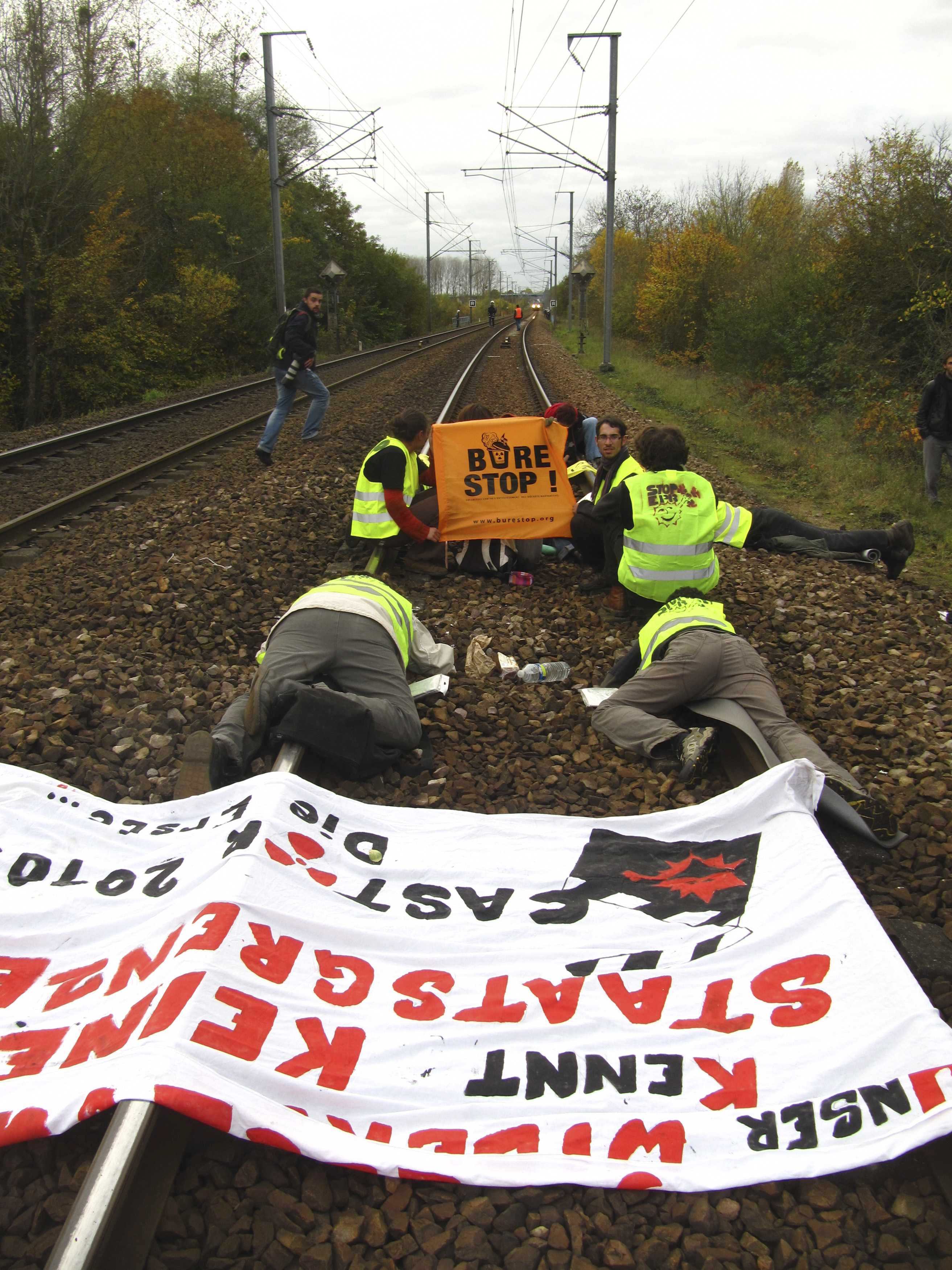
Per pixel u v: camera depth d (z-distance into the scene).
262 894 2.75
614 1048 2.40
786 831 3.18
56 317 21.47
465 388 19.89
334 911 2.84
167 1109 2.12
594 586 6.49
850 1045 2.32
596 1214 2.09
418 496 7.41
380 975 2.62
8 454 11.44
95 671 4.83
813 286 16.94
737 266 26.59
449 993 2.58
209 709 4.58
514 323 73.94
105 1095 2.06
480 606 6.14
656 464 5.44
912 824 3.55
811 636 5.75
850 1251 2.03
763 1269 2.00
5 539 7.94
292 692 3.70
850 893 2.75
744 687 4.03
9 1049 2.39
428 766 4.04
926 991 2.74
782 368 18.25
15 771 3.48
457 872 3.10
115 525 8.36
